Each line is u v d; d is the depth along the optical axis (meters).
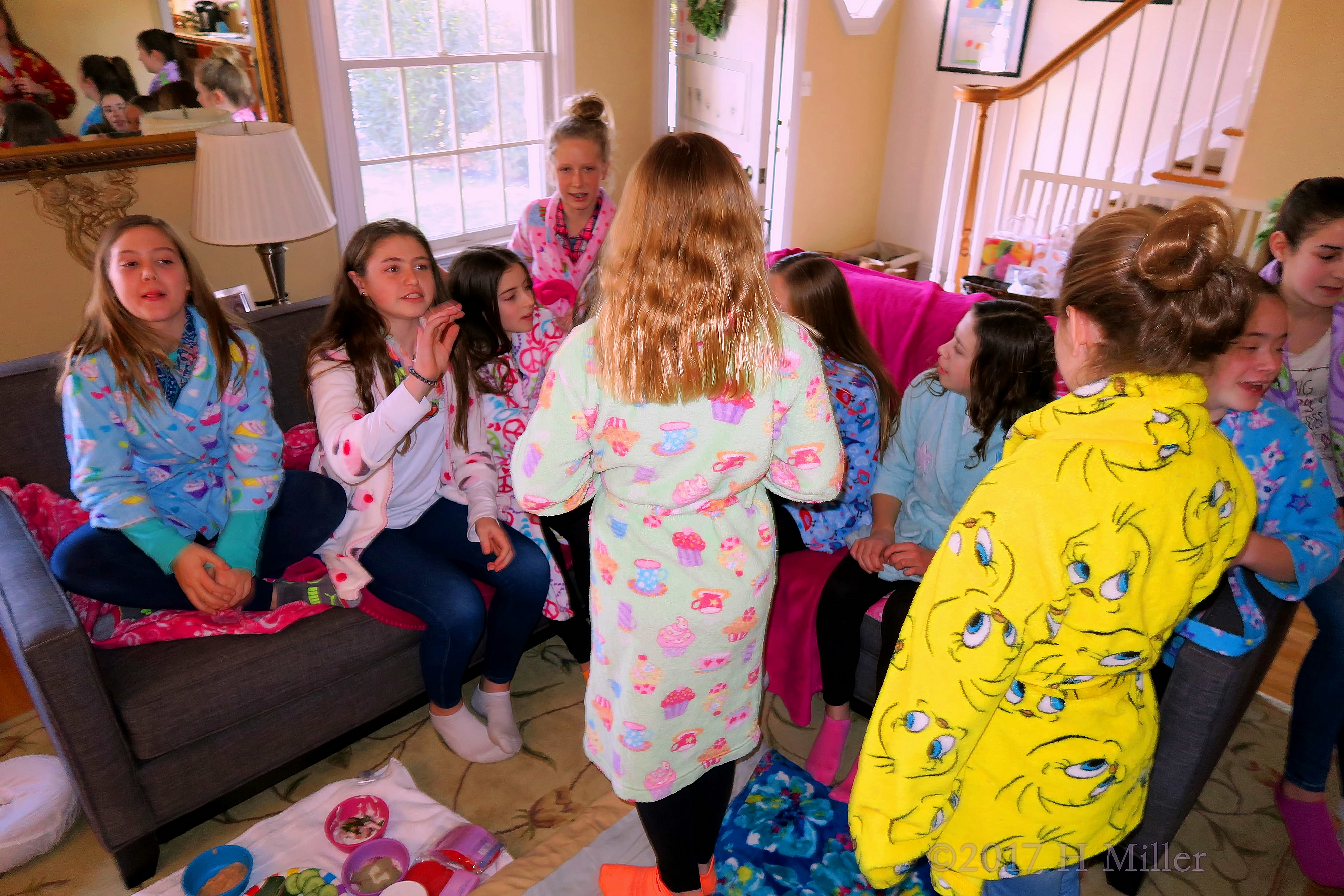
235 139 2.51
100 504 1.63
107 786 1.56
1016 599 0.83
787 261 1.95
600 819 1.85
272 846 1.71
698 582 1.17
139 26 2.74
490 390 2.06
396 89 3.53
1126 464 0.82
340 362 1.80
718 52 4.46
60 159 2.68
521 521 2.07
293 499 1.83
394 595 1.86
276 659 1.73
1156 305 0.82
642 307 1.00
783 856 1.75
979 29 5.00
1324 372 1.72
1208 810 1.91
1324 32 3.37
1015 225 4.19
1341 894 1.71
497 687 2.01
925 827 0.94
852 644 1.87
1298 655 2.39
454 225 3.94
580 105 2.58
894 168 5.69
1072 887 1.11
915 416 1.92
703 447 1.09
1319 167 3.52
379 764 2.00
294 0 3.08
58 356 1.93
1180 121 3.94
